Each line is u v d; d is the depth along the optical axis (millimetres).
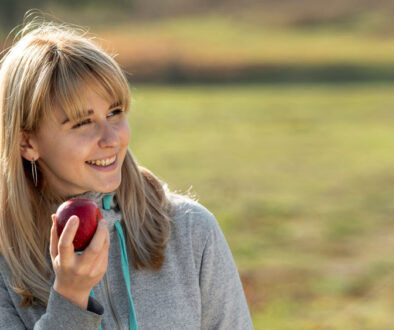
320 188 22078
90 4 114375
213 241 4266
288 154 28766
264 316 11492
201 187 22484
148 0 144375
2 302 4066
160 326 4020
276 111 43438
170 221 4262
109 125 3883
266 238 16281
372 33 115438
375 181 22953
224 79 69250
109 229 4145
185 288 4145
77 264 3422
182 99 51188
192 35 114438
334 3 137500
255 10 143000
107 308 4062
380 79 64188
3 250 4043
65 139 3838
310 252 15156
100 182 3906
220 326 4242
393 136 32656
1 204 4055
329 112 42250
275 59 83062
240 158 28000
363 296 12484
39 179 4172
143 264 4078
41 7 101812
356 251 15227
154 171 25375
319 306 11977
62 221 3562
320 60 82000
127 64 72500
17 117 3877
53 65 3781
